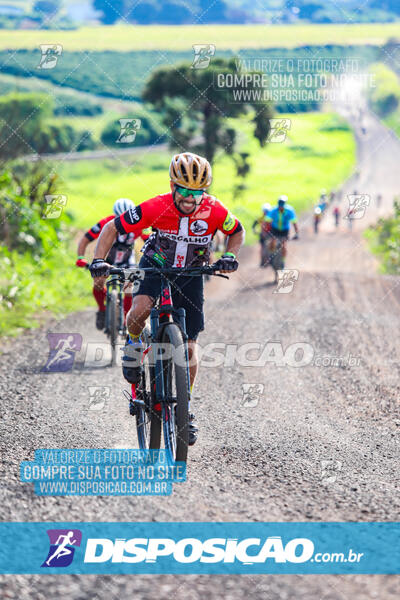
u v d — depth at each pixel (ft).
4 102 116.26
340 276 69.56
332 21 230.27
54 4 246.68
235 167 130.93
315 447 17.93
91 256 56.13
